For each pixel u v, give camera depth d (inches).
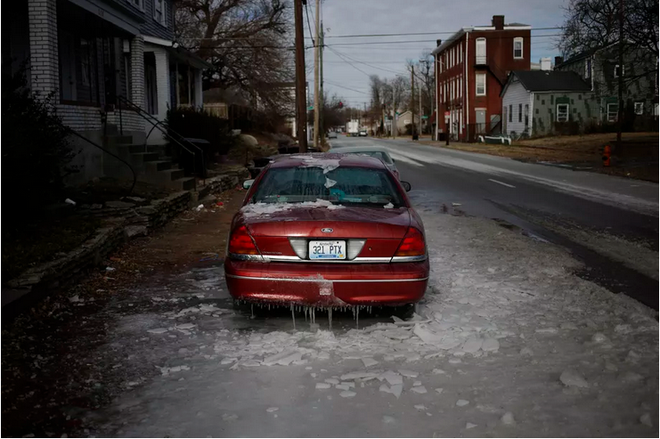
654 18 976.3
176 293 252.2
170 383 159.0
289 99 1643.7
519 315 216.1
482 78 2389.3
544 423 134.9
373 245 197.2
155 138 766.5
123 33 641.0
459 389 153.4
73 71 613.6
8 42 509.4
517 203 567.8
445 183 776.9
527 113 1993.1
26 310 206.8
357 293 193.8
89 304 233.6
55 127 353.1
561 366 167.6
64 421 137.7
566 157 1243.2
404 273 195.0
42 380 160.4
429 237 387.2
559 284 261.1
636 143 1163.9
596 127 1916.8
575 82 1989.4
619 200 573.3
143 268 297.9
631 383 154.5
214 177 683.4
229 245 204.7
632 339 188.4
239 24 1547.7
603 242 364.5
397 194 229.8
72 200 379.9
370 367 168.2
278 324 208.8
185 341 192.1
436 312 216.7
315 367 169.0
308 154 271.6
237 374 164.7
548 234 396.5
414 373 163.0
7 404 145.3
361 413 140.7
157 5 936.3
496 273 284.7
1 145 276.5
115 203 395.2
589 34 1143.6
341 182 233.1
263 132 1763.0
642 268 295.6
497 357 175.2
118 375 164.6
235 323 210.4
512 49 2373.3
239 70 1587.1
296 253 197.2
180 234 399.2
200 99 1125.7
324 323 208.4
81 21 571.2
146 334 198.8
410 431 132.0
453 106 2647.6
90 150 504.4
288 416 139.5
